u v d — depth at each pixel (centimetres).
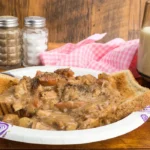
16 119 46
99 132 43
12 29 69
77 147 44
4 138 43
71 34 84
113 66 69
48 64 68
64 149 44
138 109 48
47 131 42
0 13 82
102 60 70
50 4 81
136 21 83
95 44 72
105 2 82
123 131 44
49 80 50
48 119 44
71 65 68
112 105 47
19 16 82
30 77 54
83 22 83
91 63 68
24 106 47
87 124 44
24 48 72
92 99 48
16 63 71
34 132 42
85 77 52
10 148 44
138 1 82
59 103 46
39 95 48
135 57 68
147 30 60
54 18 82
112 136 43
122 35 84
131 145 45
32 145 44
